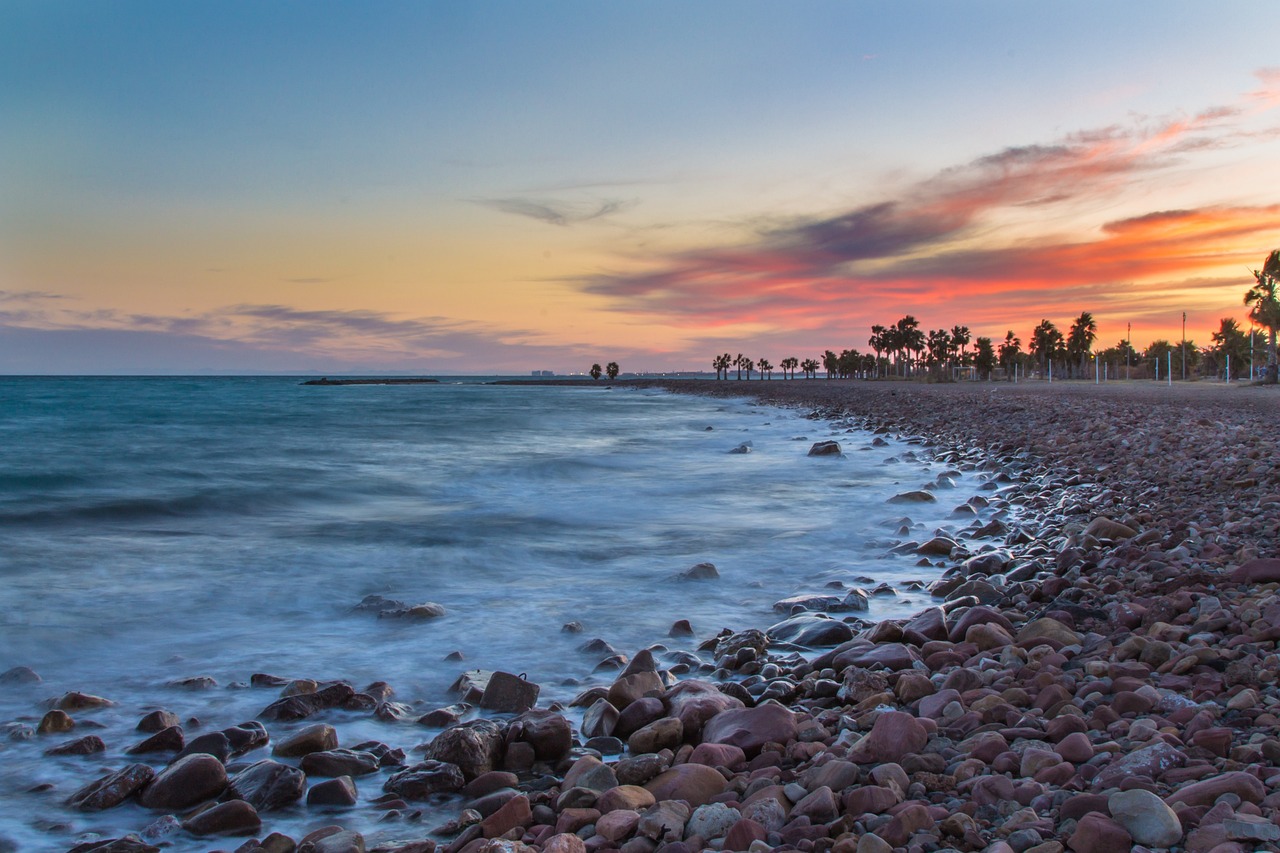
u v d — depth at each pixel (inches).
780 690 232.5
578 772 179.9
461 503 687.7
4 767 201.2
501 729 204.2
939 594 361.7
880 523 557.3
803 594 368.8
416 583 400.8
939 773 165.5
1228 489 507.8
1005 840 133.8
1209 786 138.5
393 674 271.4
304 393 5142.7
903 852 133.7
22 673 267.3
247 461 1025.5
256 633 319.3
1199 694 192.2
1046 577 356.8
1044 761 159.8
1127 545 368.5
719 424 1947.6
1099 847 126.6
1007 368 6638.8
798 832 142.9
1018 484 684.7
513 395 5290.4
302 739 205.2
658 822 150.6
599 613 344.5
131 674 272.1
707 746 183.8
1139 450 769.6
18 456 1067.3
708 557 458.9
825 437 1402.6
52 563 441.4
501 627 324.2
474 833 159.9
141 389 5600.4
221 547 487.2
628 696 226.8
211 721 229.6
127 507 631.8
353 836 156.3
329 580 405.4
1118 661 225.8
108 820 175.6
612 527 558.9
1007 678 221.3
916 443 1175.0
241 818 168.4
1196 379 5142.7
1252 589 278.4
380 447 1264.8
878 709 205.2
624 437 1514.5
